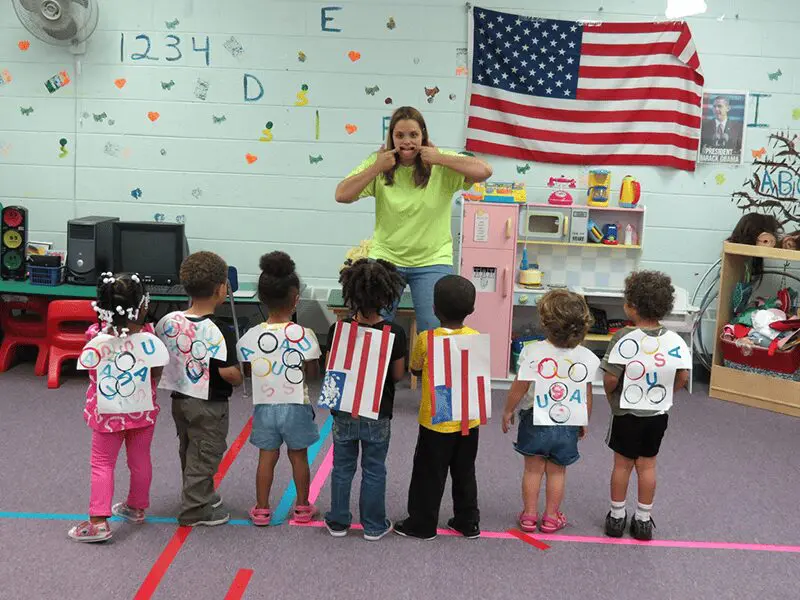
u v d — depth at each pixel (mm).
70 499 2924
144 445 2686
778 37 4789
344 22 4805
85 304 4293
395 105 4871
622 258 4930
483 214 4465
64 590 2311
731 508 3059
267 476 2723
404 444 3635
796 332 4270
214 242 5035
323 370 4887
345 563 2521
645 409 2668
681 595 2408
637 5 4777
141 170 4973
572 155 4867
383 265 2605
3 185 5020
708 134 4859
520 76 4797
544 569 2535
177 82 4879
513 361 4680
